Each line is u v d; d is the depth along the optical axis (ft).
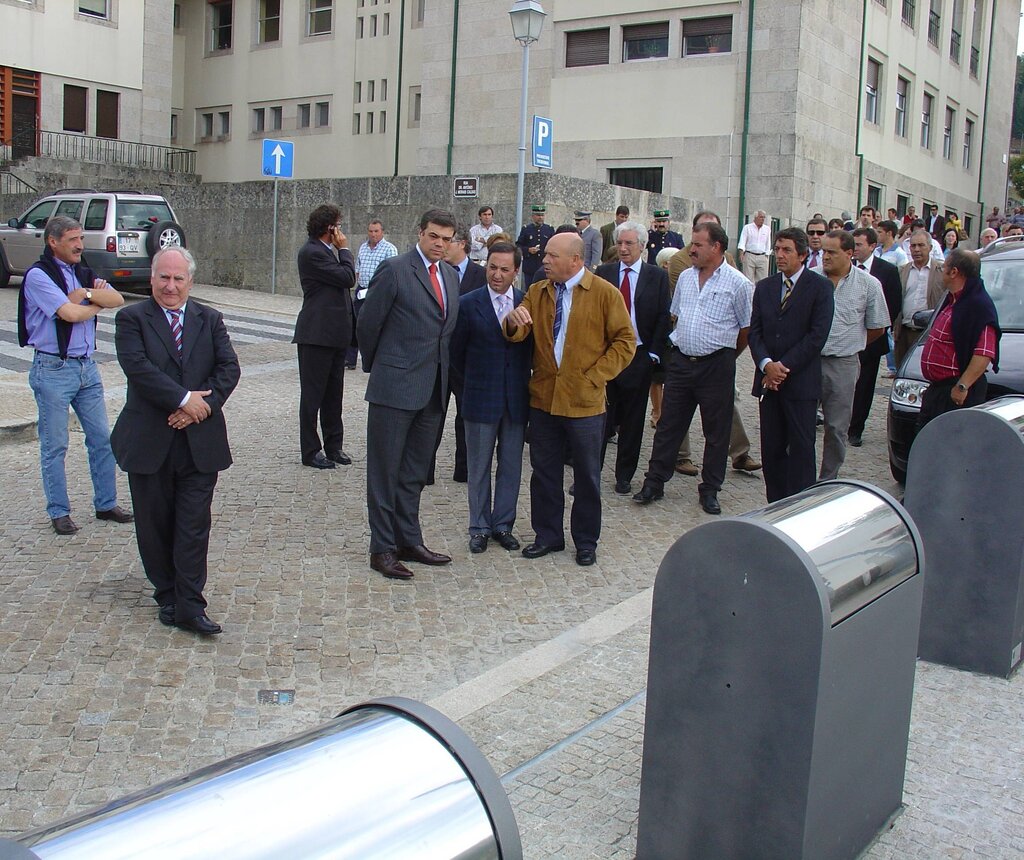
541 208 51.70
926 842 11.68
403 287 19.99
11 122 102.17
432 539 23.11
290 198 70.28
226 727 14.40
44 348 21.90
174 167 116.16
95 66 107.04
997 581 16.14
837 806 10.52
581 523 21.79
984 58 115.03
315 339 27.66
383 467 20.45
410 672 16.38
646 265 26.48
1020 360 26.27
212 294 68.28
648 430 35.50
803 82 74.90
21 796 12.50
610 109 81.76
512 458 22.54
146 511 17.13
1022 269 30.01
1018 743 14.15
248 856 5.15
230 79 114.62
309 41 106.32
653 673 10.66
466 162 89.61
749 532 9.95
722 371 24.94
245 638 17.37
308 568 20.85
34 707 14.70
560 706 14.88
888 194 91.91
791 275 23.29
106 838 4.98
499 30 86.74
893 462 26.96
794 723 9.84
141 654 16.56
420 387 20.25
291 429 33.12
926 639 16.83
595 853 11.36
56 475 22.16
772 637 9.89
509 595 19.86
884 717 11.27
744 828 10.21
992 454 16.02
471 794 5.97
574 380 21.11
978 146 116.98
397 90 98.68
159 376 16.42
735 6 75.87
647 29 80.59
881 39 87.04
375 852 5.49
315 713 14.92
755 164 75.97
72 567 20.34
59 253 21.98
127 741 13.89
